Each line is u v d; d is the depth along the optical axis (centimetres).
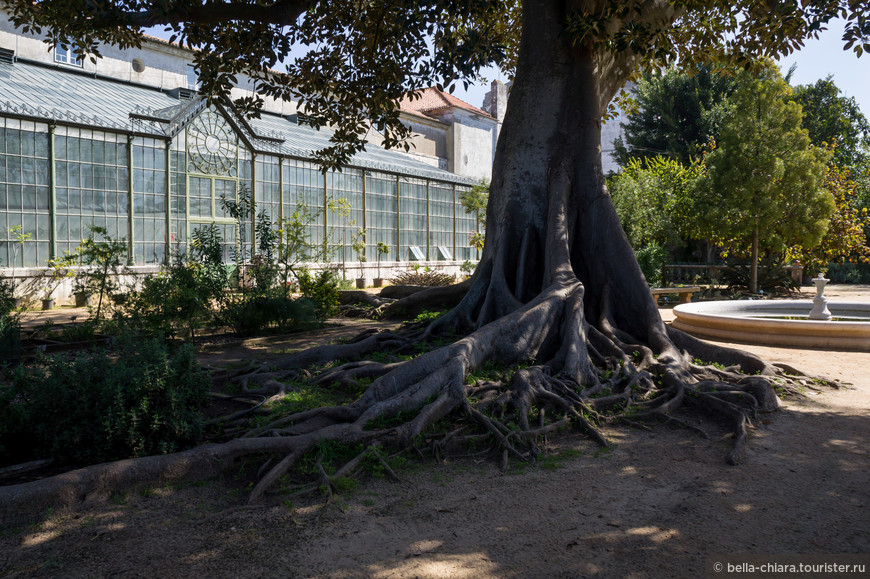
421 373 598
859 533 353
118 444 448
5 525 355
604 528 361
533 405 583
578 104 987
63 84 2016
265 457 451
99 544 339
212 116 2097
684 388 644
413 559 324
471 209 3222
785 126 2123
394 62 1120
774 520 371
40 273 1661
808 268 2834
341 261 2562
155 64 2636
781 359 945
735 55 1234
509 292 912
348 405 550
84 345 955
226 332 1186
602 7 998
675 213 2434
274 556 326
